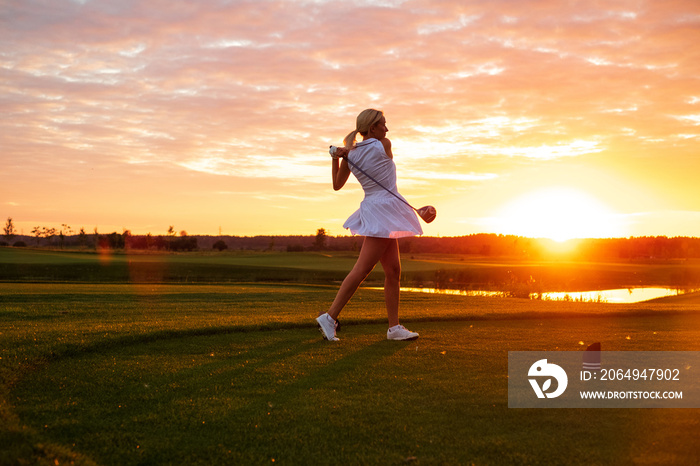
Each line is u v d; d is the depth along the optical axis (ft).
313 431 8.40
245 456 7.50
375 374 12.00
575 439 7.95
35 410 9.48
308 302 32.96
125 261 138.51
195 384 11.19
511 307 29.96
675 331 19.16
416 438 8.07
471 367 12.73
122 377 11.76
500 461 7.19
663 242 336.08
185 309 27.07
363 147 16.30
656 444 7.70
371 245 16.39
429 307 29.94
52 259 138.62
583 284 115.65
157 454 7.59
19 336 15.25
